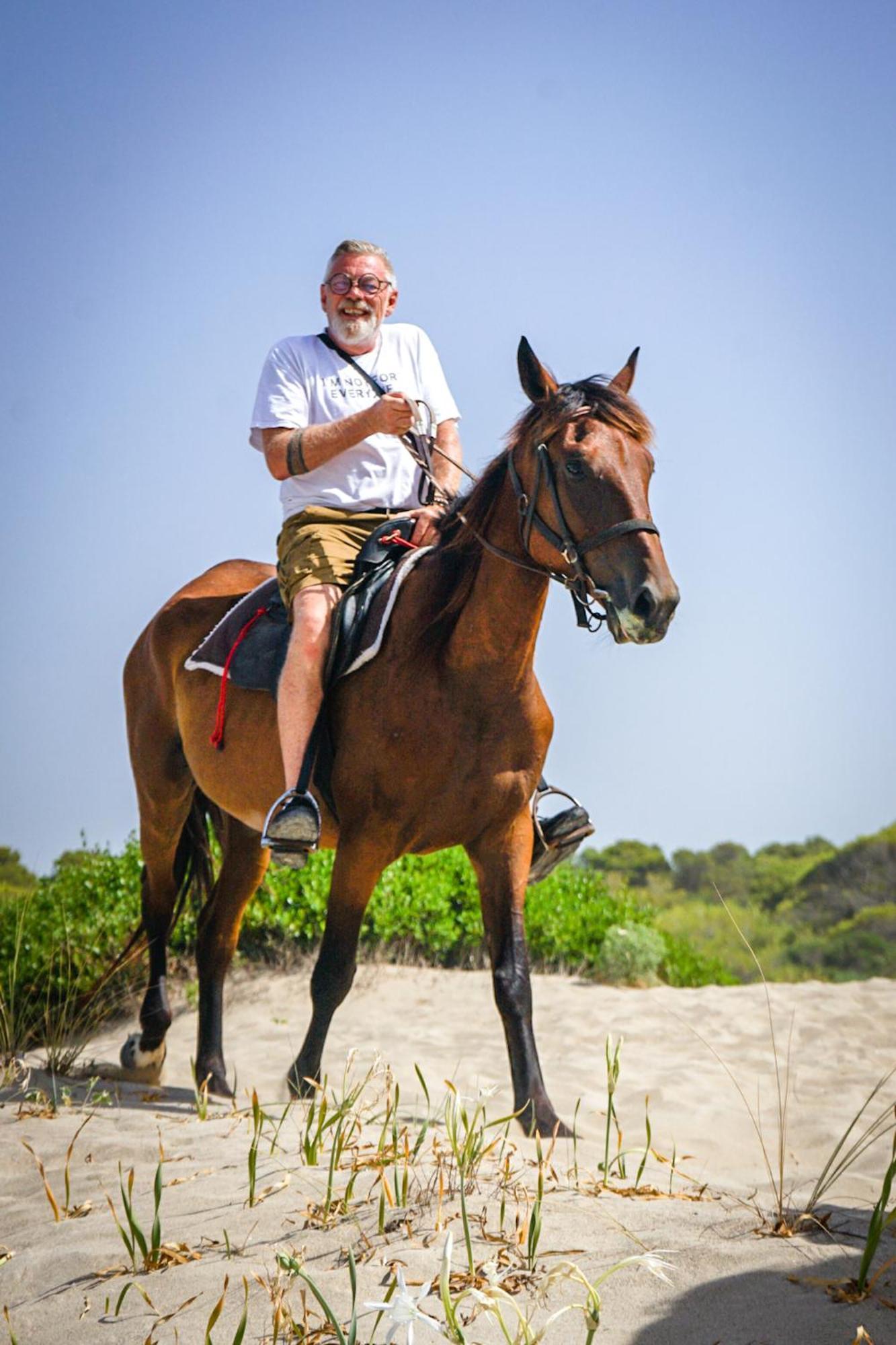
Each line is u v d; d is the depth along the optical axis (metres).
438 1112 4.86
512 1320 2.53
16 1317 2.77
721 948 20.47
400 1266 2.76
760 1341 2.38
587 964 10.54
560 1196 3.29
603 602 3.92
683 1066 6.97
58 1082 5.68
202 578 6.16
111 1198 3.53
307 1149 3.63
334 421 4.70
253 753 5.05
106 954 7.66
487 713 4.39
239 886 5.86
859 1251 2.83
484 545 4.33
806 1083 6.58
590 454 3.97
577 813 5.17
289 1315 2.50
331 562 4.73
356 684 4.54
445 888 10.34
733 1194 3.54
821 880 31.53
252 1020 8.08
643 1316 2.53
